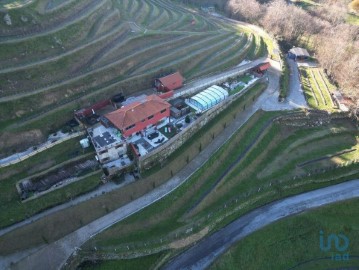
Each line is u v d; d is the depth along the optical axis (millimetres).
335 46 104188
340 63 101625
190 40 107688
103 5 104938
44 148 64875
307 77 103125
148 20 115688
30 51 78500
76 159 64875
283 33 124938
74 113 73375
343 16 142250
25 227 57000
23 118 69188
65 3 94000
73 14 94938
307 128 85812
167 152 70625
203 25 123562
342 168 75812
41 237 56938
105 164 66562
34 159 63625
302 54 112000
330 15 140875
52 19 88000
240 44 112812
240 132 80188
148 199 64250
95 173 63812
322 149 80562
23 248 55625
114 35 96188
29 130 67000
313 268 61688
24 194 59812
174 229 60625
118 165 66125
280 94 91562
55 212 59281
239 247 60750
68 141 67438
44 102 72562
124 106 73438
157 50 97812
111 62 86812
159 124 75312
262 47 114875
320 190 72625
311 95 94000
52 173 63062
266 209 68062
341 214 68188
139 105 71125
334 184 74062
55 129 70438
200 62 100000
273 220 65750
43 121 69250
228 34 117938
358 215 68500
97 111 75750
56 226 58156
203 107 79812
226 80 94125
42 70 76500
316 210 67938
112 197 62844
